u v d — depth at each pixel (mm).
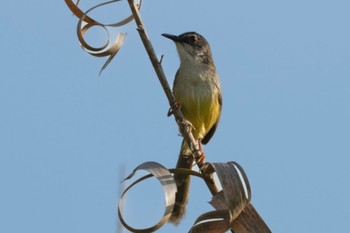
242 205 6625
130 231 6266
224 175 6699
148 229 6355
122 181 6074
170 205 6562
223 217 6930
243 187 6676
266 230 6777
